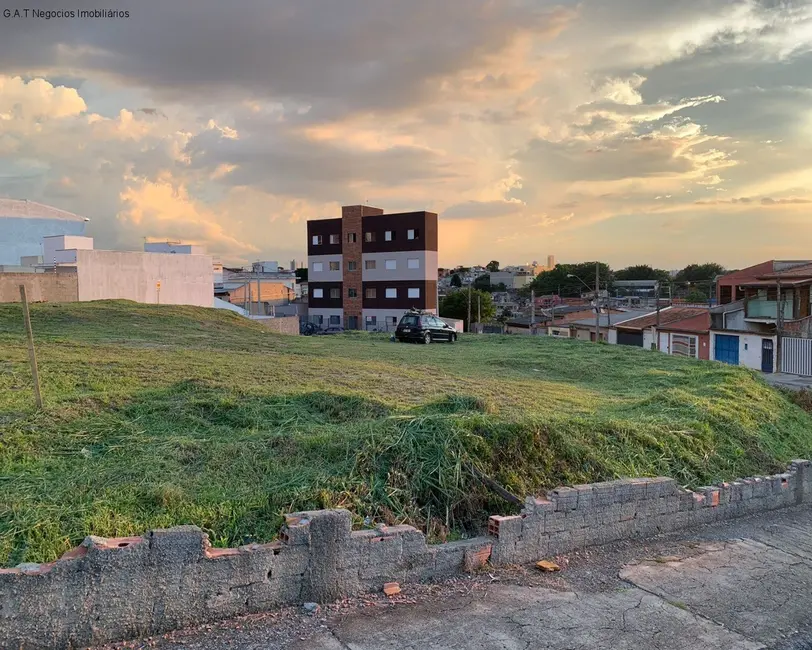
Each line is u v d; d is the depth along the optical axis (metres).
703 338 42.59
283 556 5.00
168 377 11.12
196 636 4.51
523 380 16.33
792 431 13.67
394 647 4.59
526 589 5.81
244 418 8.59
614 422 9.57
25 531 4.82
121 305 26.05
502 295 114.81
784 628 5.44
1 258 42.19
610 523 7.23
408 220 57.75
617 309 60.78
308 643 4.55
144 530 5.17
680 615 5.54
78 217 45.81
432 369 16.67
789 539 7.93
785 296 38.09
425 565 5.75
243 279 74.62
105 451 6.96
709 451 10.09
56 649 4.15
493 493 7.00
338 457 7.06
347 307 61.41
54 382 10.05
